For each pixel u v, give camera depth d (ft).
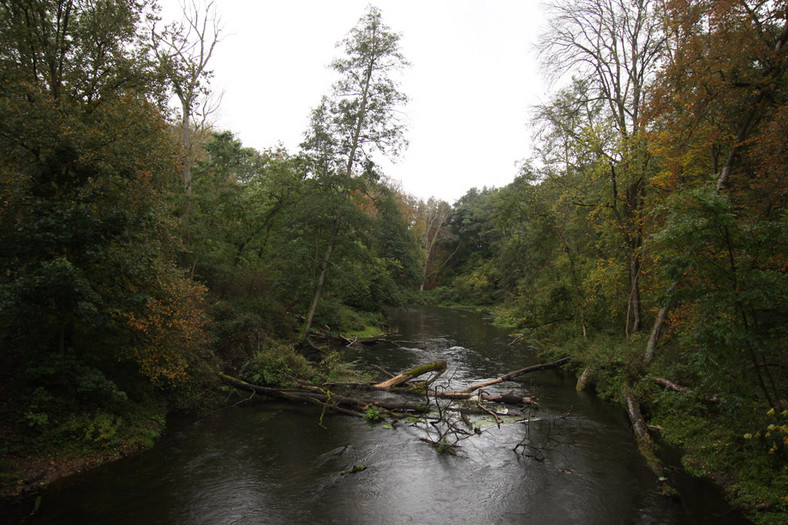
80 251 26.50
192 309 34.53
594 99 62.13
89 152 27.12
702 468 25.75
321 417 34.68
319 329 74.84
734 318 25.07
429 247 220.64
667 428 31.83
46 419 25.09
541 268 75.46
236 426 33.60
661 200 44.73
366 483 24.63
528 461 27.84
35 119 25.71
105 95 32.68
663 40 54.49
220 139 64.03
